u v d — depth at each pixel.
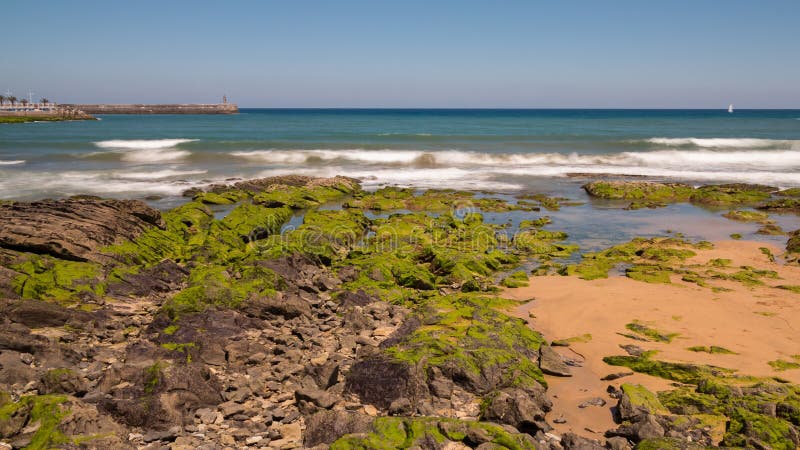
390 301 16.45
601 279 18.80
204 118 154.12
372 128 97.69
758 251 22.16
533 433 9.48
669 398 10.62
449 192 35.22
